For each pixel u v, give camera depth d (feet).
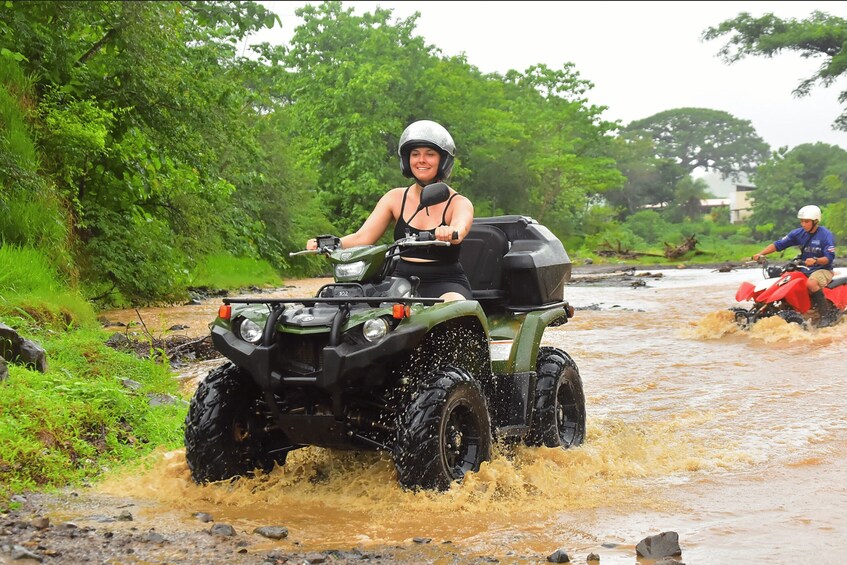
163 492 14.71
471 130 196.13
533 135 216.54
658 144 620.08
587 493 15.25
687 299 61.05
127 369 24.58
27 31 41.32
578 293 69.82
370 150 160.97
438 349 15.52
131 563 10.99
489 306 18.30
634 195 469.98
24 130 40.73
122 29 45.78
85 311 34.37
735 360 32.24
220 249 80.28
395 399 15.05
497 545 12.21
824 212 230.89
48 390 18.19
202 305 57.06
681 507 14.38
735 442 19.58
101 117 44.62
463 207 16.67
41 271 34.22
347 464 16.47
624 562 11.49
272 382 14.21
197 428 14.78
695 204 458.50
